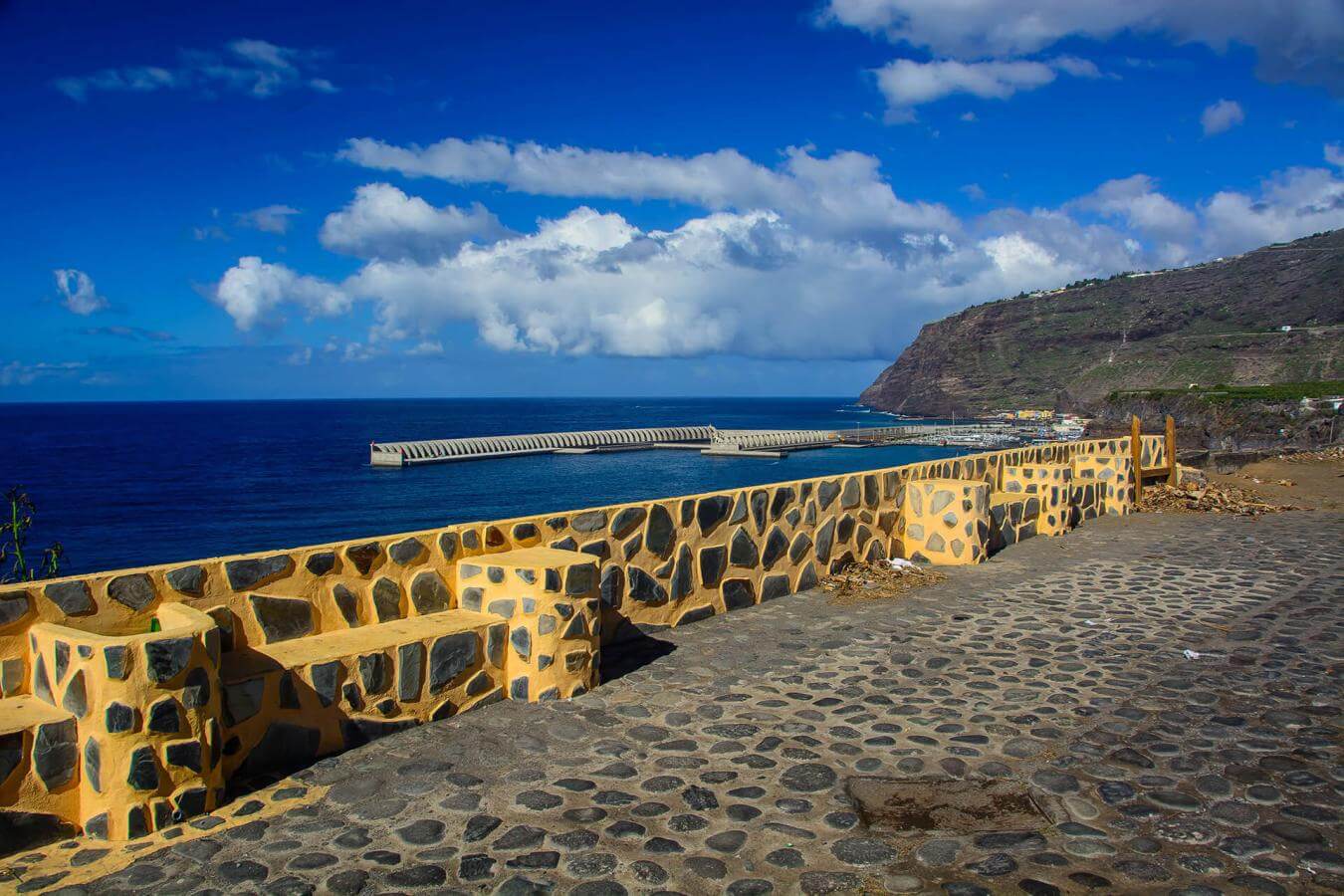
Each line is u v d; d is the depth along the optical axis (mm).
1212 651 7156
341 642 5387
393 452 76688
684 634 7750
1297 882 3707
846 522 10172
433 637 5598
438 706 5629
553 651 5953
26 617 4562
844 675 6598
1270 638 7527
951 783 4730
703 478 66812
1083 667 6750
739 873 3836
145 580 4992
